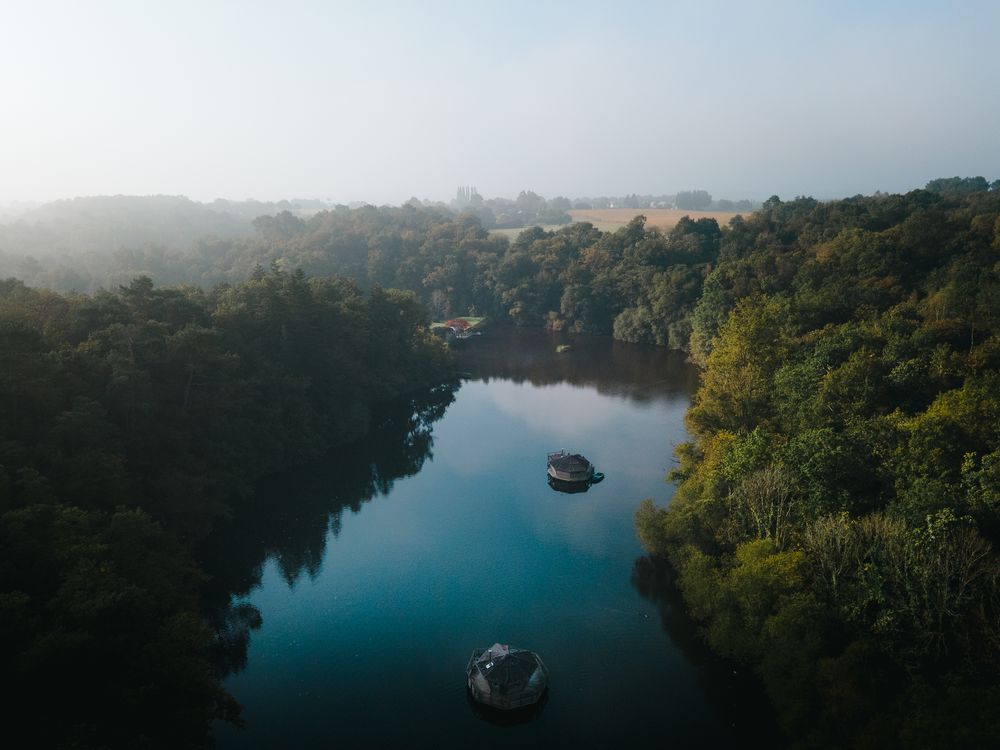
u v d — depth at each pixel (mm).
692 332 175000
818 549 48688
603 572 68750
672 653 55656
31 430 62000
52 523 48156
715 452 71062
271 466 95625
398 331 145375
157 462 74312
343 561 72125
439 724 48344
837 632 45250
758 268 152750
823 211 182500
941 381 69625
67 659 38031
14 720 36469
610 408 129250
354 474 97062
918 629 42344
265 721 48656
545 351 188250
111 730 37219
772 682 45625
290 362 108000
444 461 102375
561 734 47094
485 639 58156
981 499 46344
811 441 58219
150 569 52250
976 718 35031
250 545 75875
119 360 72500
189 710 41875
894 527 45781
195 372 83250
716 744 45906
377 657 56188
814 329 104000
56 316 81875
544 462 101375
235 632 59750
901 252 123375
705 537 61812
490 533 78125
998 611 41031
